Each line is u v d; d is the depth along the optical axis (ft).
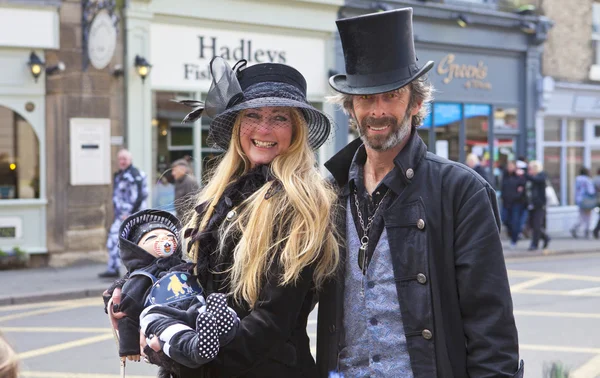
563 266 43.57
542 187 50.49
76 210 41.11
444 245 7.83
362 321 8.08
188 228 8.59
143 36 42.55
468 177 7.91
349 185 8.45
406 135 8.16
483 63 59.77
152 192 43.42
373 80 7.89
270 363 8.13
